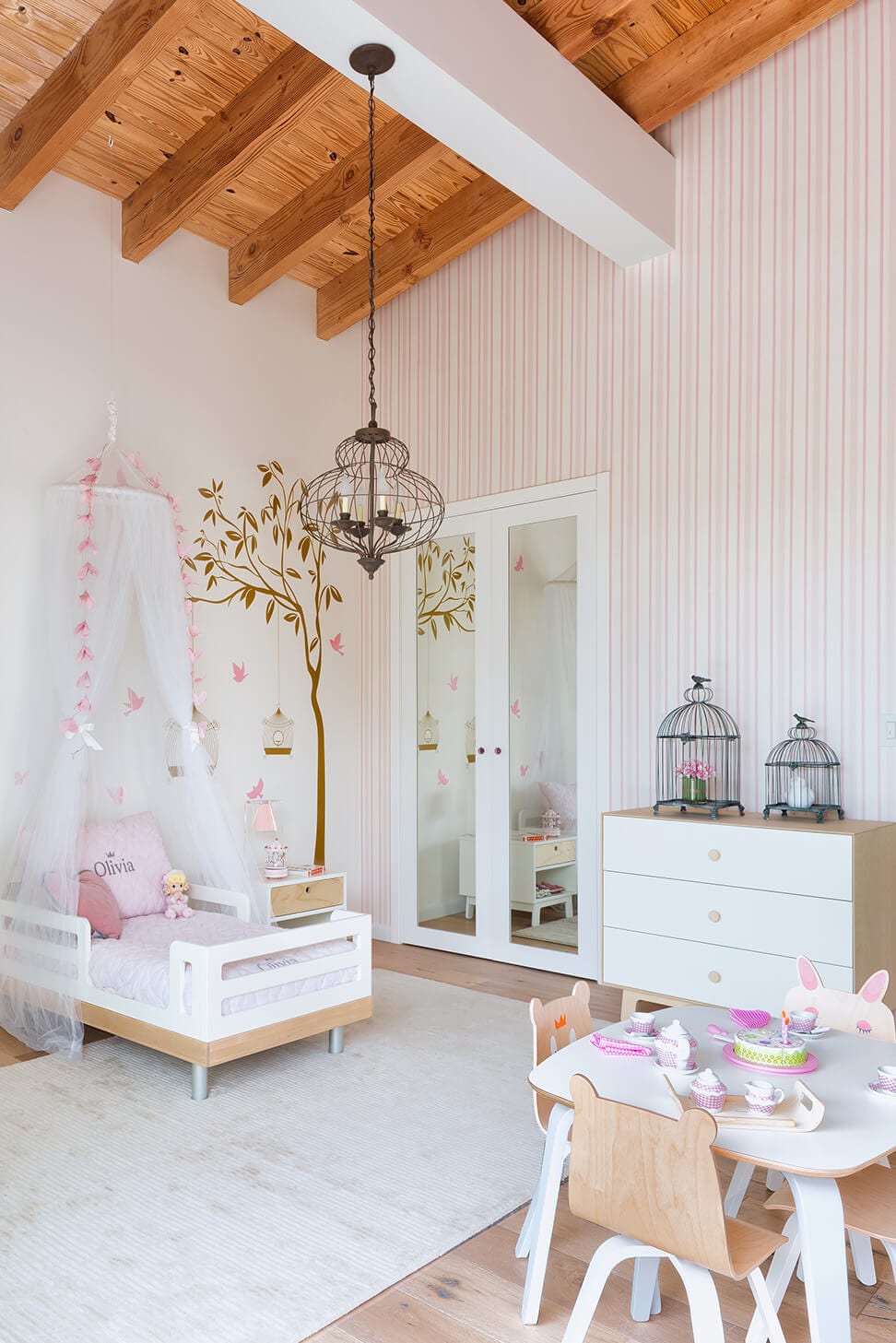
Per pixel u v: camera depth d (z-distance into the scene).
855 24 3.87
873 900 3.42
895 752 3.70
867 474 3.80
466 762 5.19
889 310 3.76
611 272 4.64
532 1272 2.06
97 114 3.70
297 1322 2.07
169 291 4.84
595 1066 2.05
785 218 4.05
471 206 4.83
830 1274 1.64
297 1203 2.58
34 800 3.96
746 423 4.15
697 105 4.32
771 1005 3.49
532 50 3.57
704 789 3.98
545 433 4.88
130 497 4.06
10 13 3.50
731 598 4.18
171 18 3.27
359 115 4.25
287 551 5.36
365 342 5.76
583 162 3.81
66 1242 2.39
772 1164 1.60
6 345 4.20
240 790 5.07
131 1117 3.13
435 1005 4.28
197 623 4.89
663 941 3.80
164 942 3.78
